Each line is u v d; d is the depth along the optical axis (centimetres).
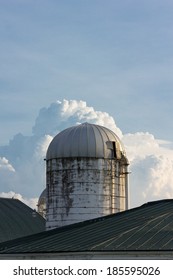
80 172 7156
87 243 4834
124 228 5038
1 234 8888
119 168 7350
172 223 4956
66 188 7175
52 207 7244
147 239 4672
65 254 4753
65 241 5088
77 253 4688
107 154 7238
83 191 7138
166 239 4622
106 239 4822
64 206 7162
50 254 4847
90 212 7106
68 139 7238
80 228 5459
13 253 5081
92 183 7144
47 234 5756
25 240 5678
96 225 5406
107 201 7169
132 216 5406
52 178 7275
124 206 7381
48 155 7362
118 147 7331
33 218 9900
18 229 9269
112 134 7406
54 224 7194
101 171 7181
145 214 5372
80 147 7169
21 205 10175
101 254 4600
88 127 7338
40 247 5072
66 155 7194
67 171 7188
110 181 7225
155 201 5875
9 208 9794
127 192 7419
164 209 5438
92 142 7194
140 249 4503
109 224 5316
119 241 4719
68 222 7119
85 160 7162
